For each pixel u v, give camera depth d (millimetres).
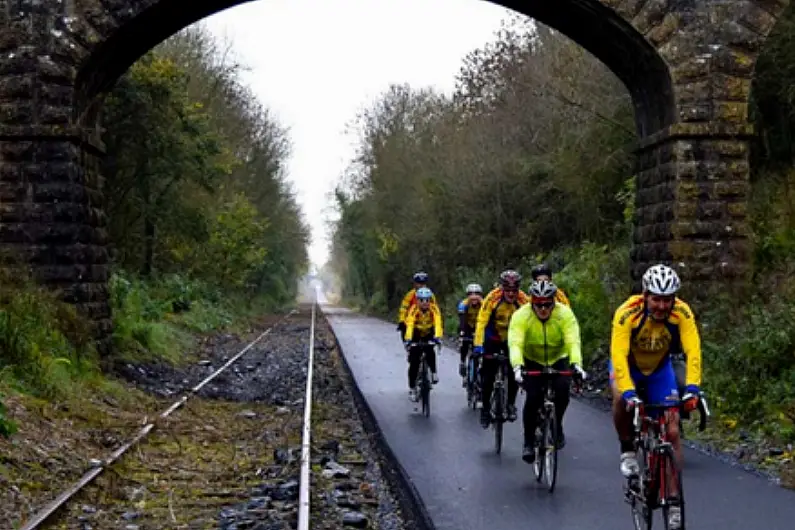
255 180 54875
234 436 13414
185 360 25094
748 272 16594
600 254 26500
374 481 10438
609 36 17781
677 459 6688
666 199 17047
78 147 16641
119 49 17359
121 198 30703
